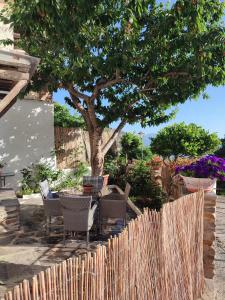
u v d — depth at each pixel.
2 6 9.33
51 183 11.26
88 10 5.46
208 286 4.55
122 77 10.03
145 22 8.85
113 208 6.35
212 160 4.60
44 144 11.89
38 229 6.73
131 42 8.47
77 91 10.38
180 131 13.90
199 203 4.23
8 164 11.06
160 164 11.66
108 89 10.80
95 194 7.22
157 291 3.28
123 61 8.40
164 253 3.38
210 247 4.60
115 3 6.87
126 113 10.96
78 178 12.48
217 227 7.96
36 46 8.59
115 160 15.02
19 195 10.46
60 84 10.05
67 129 12.80
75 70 8.79
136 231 2.94
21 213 8.14
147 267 3.12
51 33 6.15
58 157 12.52
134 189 9.58
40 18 5.65
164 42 8.64
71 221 5.62
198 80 9.09
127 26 8.41
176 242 3.64
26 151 11.45
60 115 15.34
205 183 4.46
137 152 16.78
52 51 8.63
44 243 5.86
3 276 4.46
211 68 8.26
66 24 5.44
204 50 7.88
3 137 10.96
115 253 2.67
